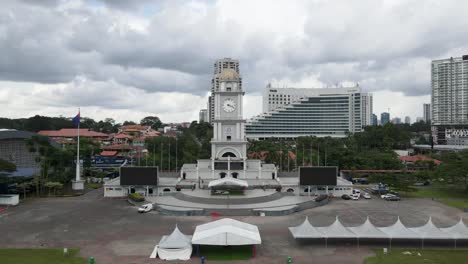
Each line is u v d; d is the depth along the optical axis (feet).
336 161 535.19
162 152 570.46
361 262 192.54
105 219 284.61
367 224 231.09
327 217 291.38
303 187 383.04
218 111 439.63
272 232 248.52
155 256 199.41
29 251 207.62
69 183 470.80
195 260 195.62
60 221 278.26
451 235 217.36
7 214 301.43
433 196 388.37
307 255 203.51
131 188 380.37
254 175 418.72
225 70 451.12
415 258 197.77
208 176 419.54
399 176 439.63
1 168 354.95
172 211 302.86
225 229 209.56
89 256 200.34
